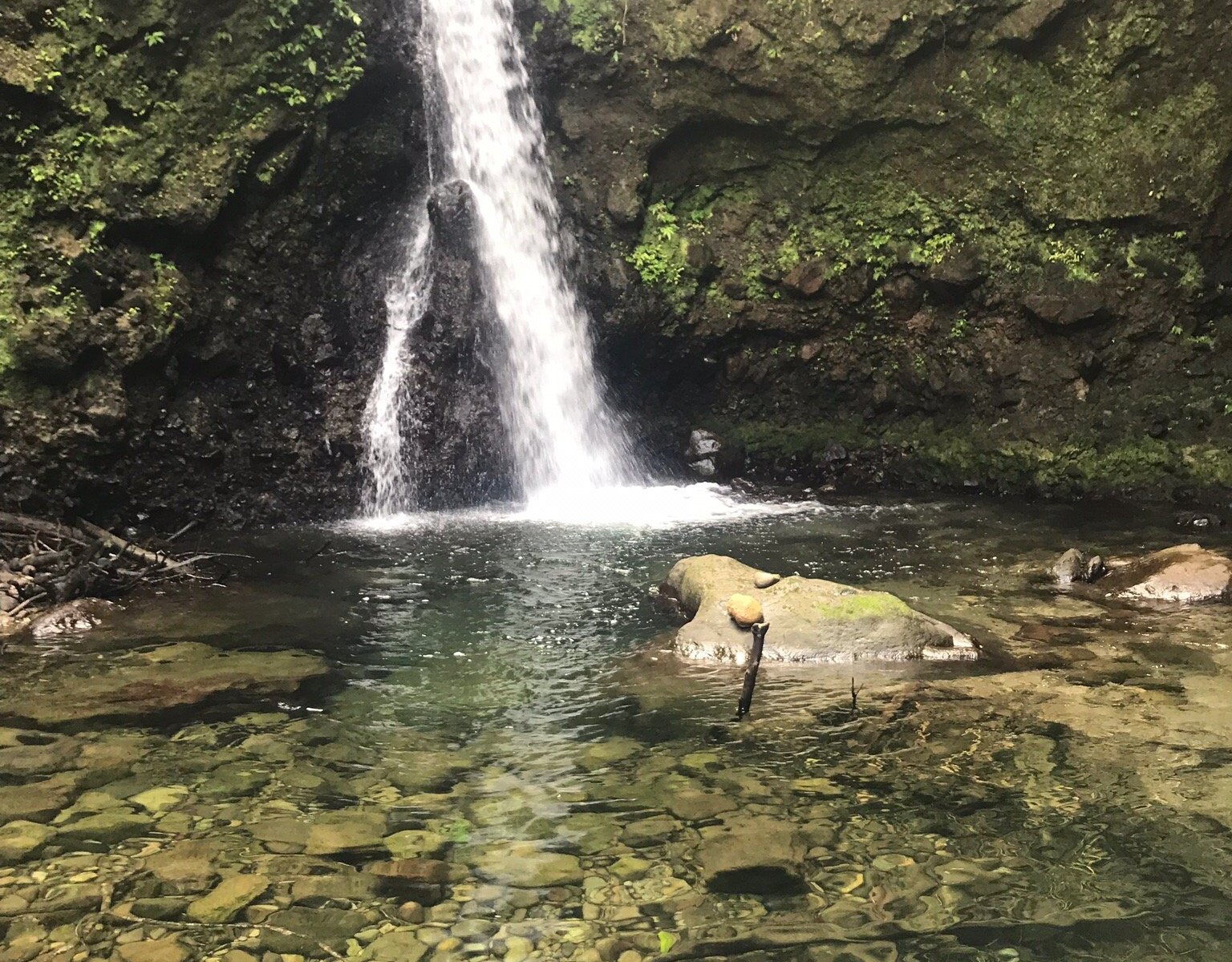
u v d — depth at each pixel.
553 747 4.80
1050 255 11.55
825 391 12.98
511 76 12.27
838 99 11.53
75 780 4.42
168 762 4.62
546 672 5.88
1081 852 3.73
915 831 3.91
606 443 12.72
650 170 12.45
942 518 10.40
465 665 5.99
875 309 12.46
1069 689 5.44
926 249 12.05
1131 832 3.87
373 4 10.77
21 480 8.51
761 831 3.94
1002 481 11.83
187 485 9.62
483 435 11.53
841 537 9.46
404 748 4.80
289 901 3.47
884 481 12.48
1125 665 5.82
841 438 12.85
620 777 4.45
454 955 3.18
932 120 11.46
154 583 7.73
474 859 3.75
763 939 3.24
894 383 12.72
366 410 10.80
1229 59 10.52
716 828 3.96
